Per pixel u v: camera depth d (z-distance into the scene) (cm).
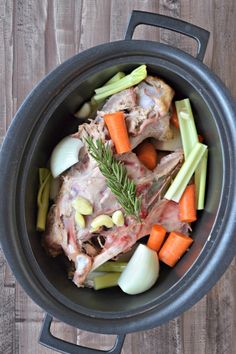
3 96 74
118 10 74
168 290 64
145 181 67
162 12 74
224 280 74
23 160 63
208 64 73
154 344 74
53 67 74
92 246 68
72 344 62
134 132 66
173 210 69
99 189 66
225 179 62
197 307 74
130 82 66
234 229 61
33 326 74
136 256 68
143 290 69
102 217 66
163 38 73
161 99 66
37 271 63
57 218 67
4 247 61
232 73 73
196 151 67
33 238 67
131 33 62
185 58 62
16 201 63
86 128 67
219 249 61
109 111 67
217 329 74
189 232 70
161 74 67
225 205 62
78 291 68
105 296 69
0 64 74
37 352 74
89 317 63
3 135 74
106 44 62
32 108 61
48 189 69
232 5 73
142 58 63
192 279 62
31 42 74
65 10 74
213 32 74
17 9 74
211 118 64
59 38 74
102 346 74
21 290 74
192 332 74
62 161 67
